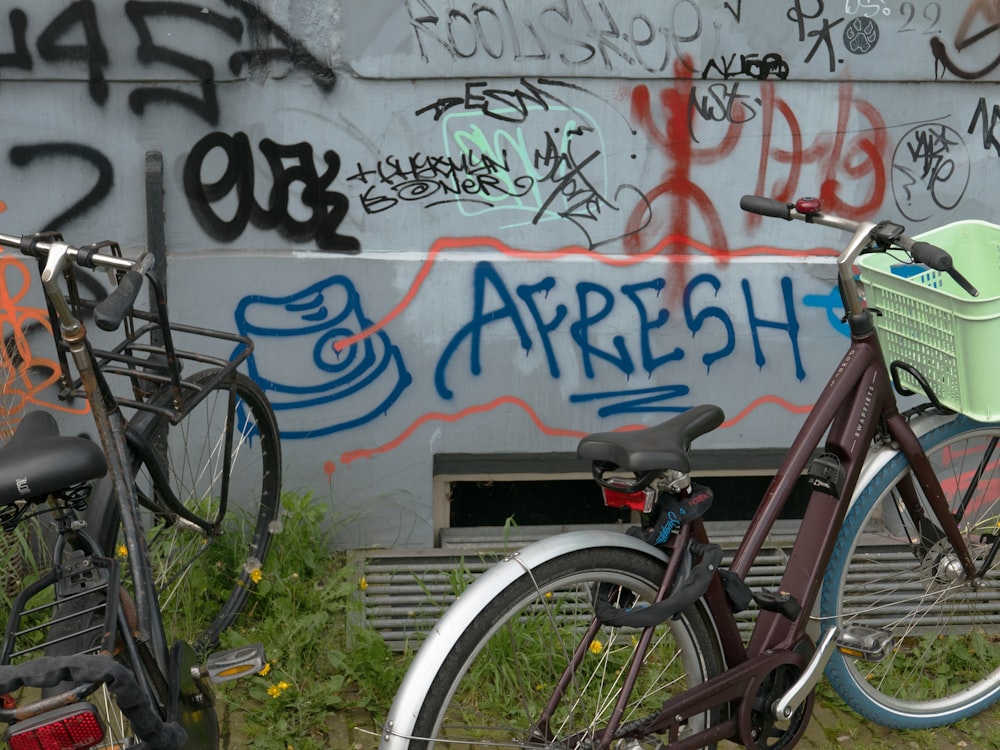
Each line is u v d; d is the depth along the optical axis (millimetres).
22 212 3578
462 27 3564
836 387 2775
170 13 3467
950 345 2727
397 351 3797
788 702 2625
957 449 3490
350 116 3611
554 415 3916
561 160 3725
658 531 2439
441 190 3707
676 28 3646
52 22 3426
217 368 3215
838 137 3828
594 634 2395
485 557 3881
